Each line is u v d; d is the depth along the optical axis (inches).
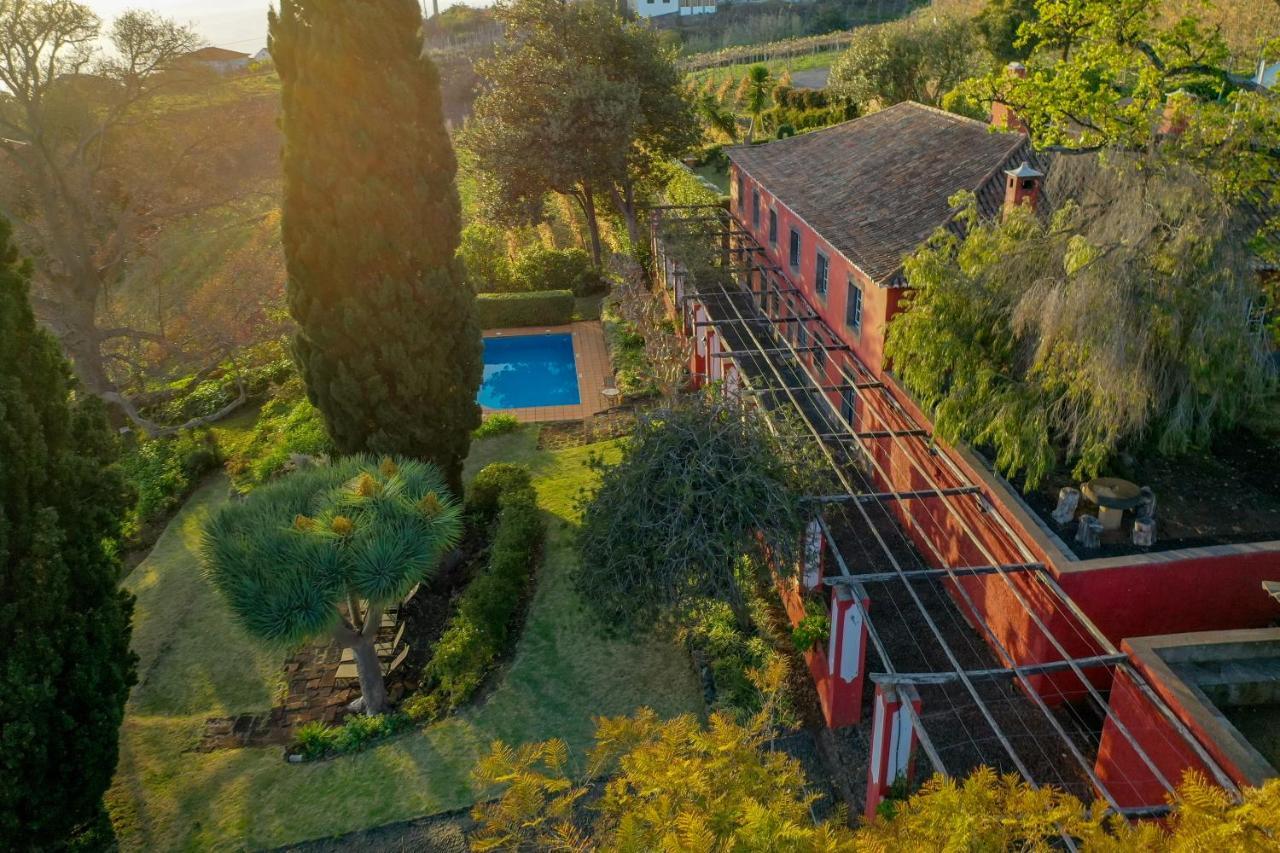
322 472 601.9
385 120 642.8
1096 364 490.0
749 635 628.1
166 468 985.5
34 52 980.6
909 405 705.0
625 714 573.0
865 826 262.8
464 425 757.3
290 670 658.2
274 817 519.2
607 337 1293.1
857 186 919.7
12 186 1064.2
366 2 619.8
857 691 534.0
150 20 1091.9
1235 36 1381.6
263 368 1261.1
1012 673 426.9
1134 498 520.4
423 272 690.8
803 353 987.9
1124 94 796.6
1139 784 420.2
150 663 671.1
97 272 1128.8
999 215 672.4
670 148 1589.6
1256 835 208.8
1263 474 589.9
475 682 609.0
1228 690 415.5
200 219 1305.4
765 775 267.6
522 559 711.7
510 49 1497.3
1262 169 629.3
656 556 546.9
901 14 3358.8
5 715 414.3
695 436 580.1
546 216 1681.8
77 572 466.3
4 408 425.7
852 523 733.3
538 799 271.1
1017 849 258.1
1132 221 514.9
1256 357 517.3
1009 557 556.1
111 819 521.0
